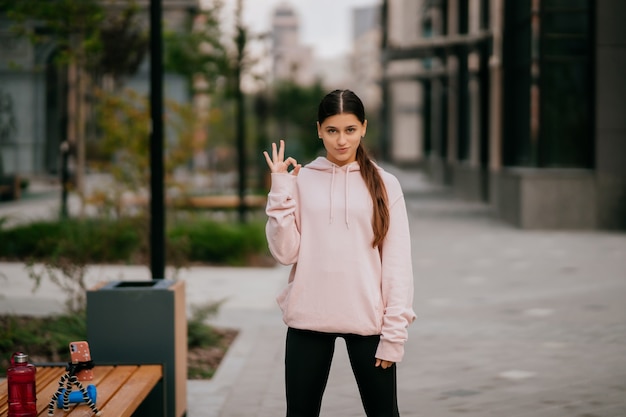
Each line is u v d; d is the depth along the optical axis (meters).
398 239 3.46
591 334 7.88
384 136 74.44
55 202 22.66
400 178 46.62
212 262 13.06
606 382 6.10
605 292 10.33
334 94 3.43
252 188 29.89
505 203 19.95
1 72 29.20
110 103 14.38
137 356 4.72
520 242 15.98
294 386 3.51
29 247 12.48
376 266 3.48
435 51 29.19
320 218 3.46
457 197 28.94
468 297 10.09
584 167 18.19
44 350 6.77
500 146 22.34
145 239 12.30
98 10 16.09
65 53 16.09
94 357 4.72
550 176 18.03
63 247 7.96
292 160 3.56
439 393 5.85
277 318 8.78
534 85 18.11
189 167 27.77
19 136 30.08
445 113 33.97
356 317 3.41
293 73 43.66
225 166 31.19
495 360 6.84
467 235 17.27
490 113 23.84
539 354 7.05
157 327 4.72
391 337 3.36
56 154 31.45
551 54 18.11
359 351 3.47
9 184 23.14
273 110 39.47
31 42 16.30
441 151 35.12
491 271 12.25
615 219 18.03
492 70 22.64
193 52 22.72
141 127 14.02
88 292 4.71
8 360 6.36
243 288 10.73
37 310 8.44
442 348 7.31
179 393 4.91
